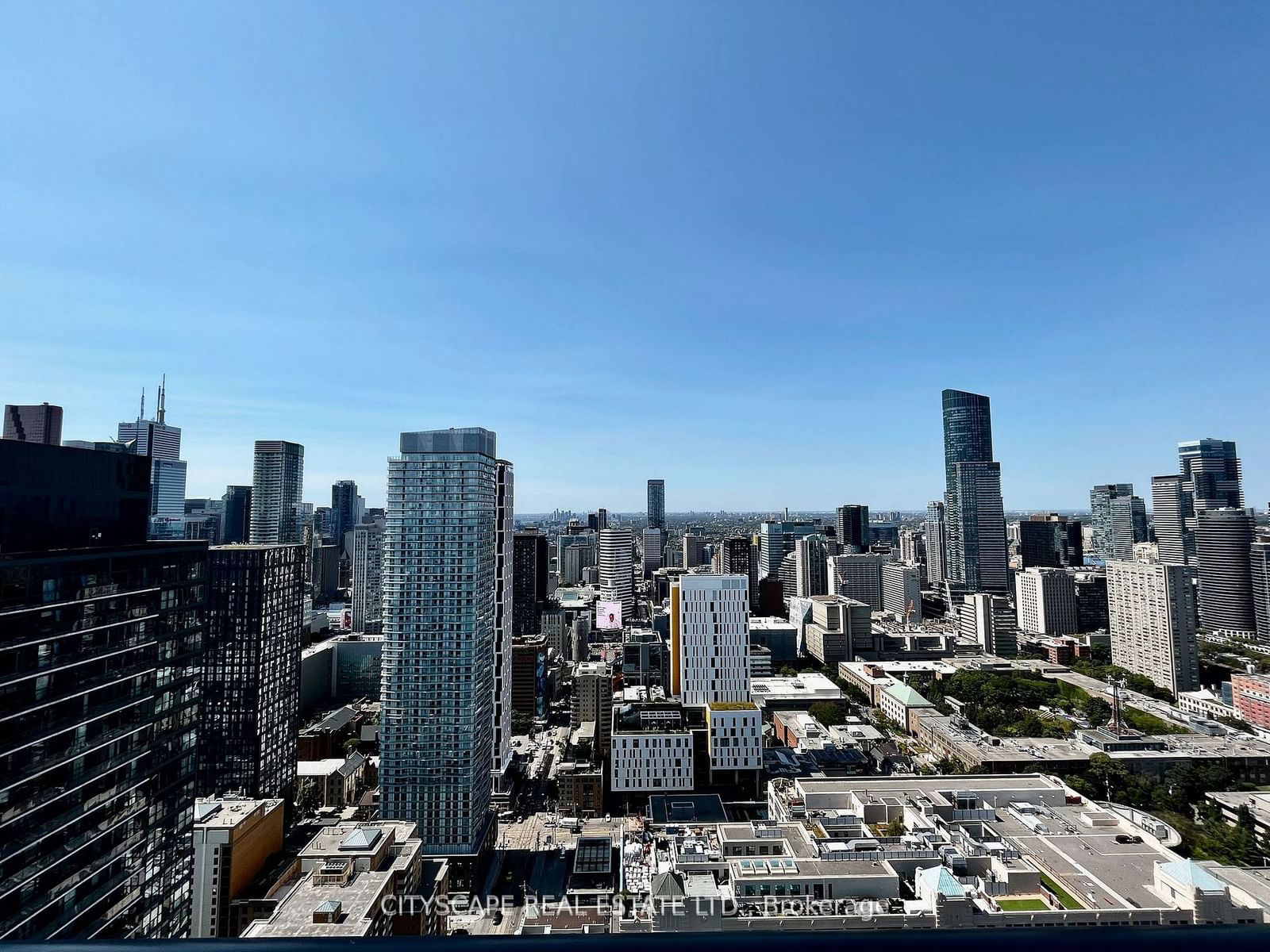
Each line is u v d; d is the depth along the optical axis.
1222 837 129.62
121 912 70.19
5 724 59.97
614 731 176.50
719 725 172.38
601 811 174.12
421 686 139.38
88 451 70.81
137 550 74.38
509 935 4.95
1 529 61.97
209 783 162.25
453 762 137.75
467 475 143.62
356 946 5.07
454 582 141.12
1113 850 103.62
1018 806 122.38
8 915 59.09
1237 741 186.12
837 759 188.12
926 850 100.25
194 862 99.69
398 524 142.50
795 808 124.38
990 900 89.31
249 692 166.25
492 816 154.62
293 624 183.75
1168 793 157.62
